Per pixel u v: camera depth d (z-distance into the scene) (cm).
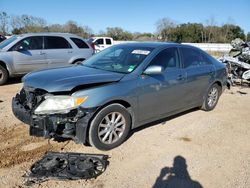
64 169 366
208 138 495
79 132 389
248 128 552
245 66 956
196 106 608
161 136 491
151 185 348
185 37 5388
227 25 5278
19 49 909
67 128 386
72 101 384
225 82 673
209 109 645
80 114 385
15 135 476
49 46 961
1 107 628
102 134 418
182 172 379
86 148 434
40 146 438
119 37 5412
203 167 394
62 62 982
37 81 416
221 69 650
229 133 522
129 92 433
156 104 486
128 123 445
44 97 393
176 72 520
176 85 517
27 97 420
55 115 379
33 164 384
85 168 365
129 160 404
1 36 1630
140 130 513
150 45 523
